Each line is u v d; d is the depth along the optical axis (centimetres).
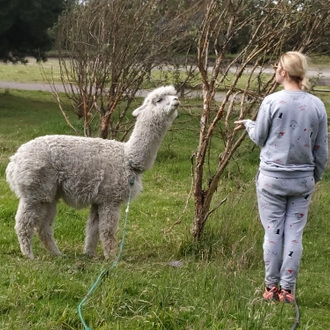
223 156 782
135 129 752
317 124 629
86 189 741
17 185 738
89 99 1109
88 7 1066
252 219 821
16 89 2869
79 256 755
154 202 987
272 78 773
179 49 1046
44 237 755
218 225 814
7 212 887
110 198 746
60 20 1230
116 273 650
